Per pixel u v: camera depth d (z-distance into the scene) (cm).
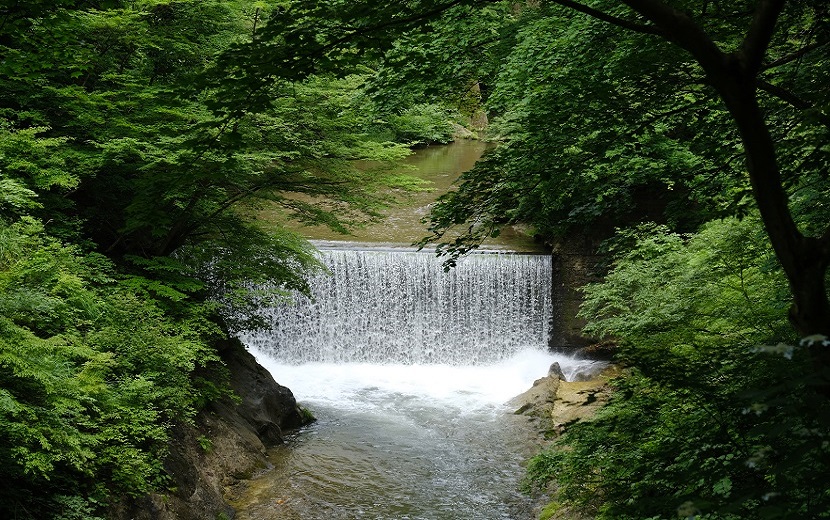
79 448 845
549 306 2273
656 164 991
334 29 593
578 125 827
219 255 1667
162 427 1107
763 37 418
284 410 1656
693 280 1012
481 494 1347
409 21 575
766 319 865
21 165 1055
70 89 1212
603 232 2225
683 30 437
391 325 2255
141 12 1327
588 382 1942
